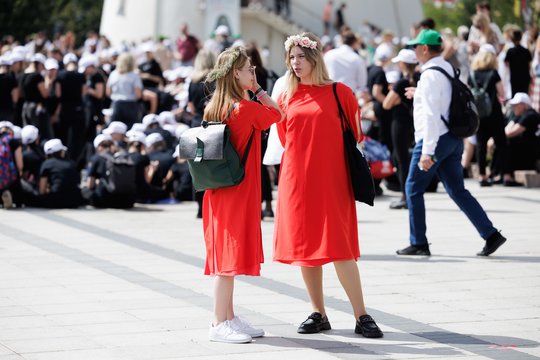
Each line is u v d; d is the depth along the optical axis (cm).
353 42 2747
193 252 1972
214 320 1312
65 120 3178
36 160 2662
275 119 1312
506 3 6875
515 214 2436
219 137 1273
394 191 2922
